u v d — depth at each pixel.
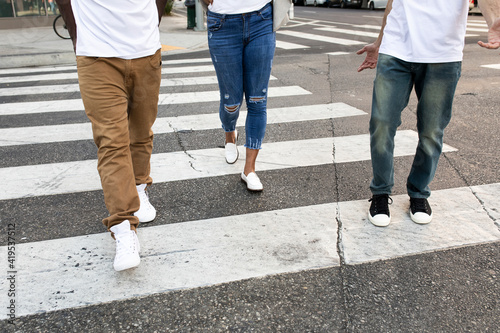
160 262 2.31
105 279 2.16
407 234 2.55
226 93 3.12
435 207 2.87
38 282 2.14
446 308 1.96
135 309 1.95
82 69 2.11
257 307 1.97
